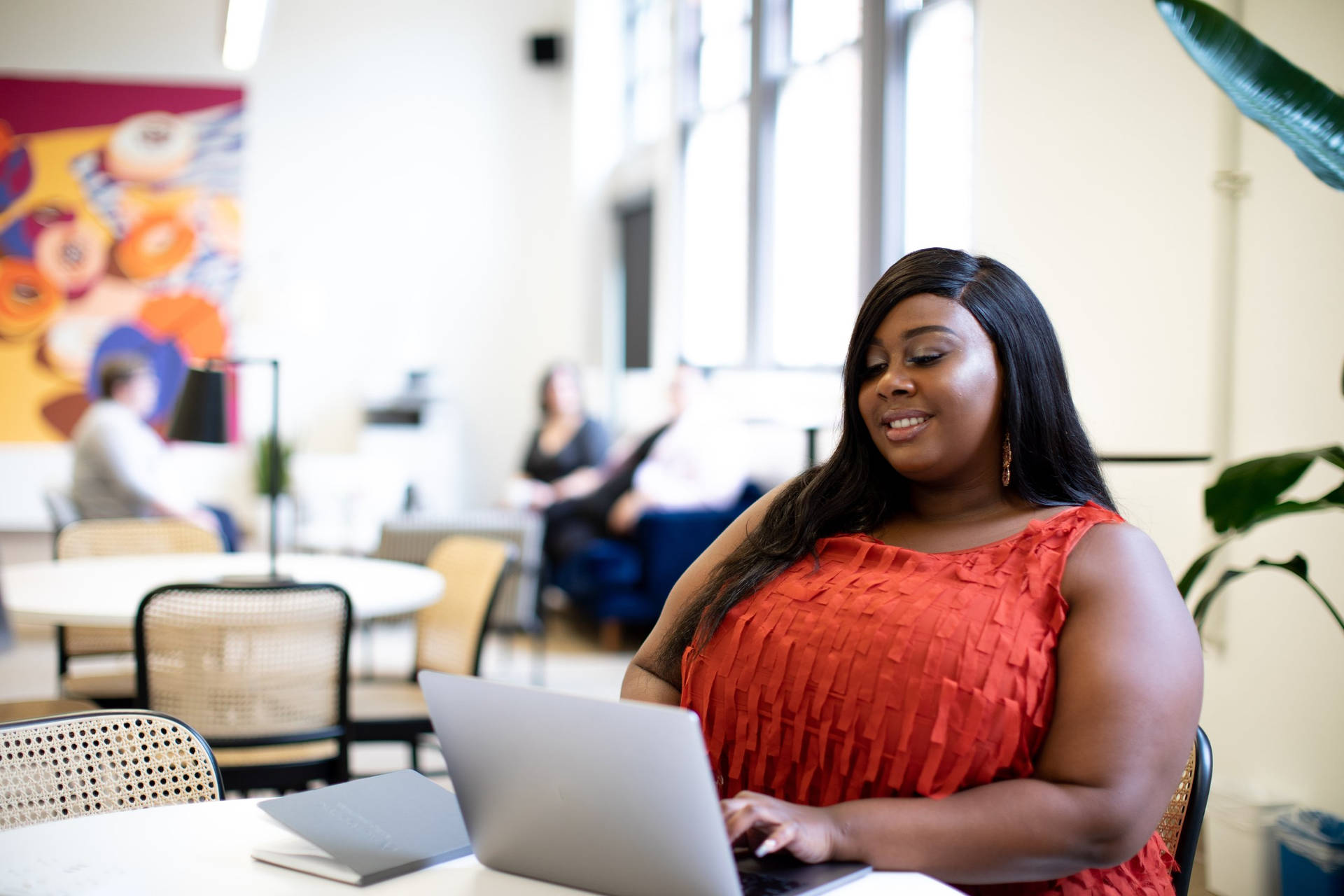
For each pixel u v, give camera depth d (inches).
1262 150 105.0
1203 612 79.9
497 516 193.2
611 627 231.3
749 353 237.5
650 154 301.4
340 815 43.9
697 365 273.9
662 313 287.6
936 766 44.0
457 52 339.9
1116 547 46.4
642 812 35.3
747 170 245.8
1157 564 46.7
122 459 220.2
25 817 53.6
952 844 40.5
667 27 291.3
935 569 48.3
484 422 342.6
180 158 323.0
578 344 331.6
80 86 318.3
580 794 36.5
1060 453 50.9
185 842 43.6
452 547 134.0
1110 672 43.0
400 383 332.8
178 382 321.7
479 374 342.3
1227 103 108.1
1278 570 102.8
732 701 50.3
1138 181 119.9
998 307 50.1
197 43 324.2
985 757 43.6
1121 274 122.2
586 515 245.0
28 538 314.0
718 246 263.4
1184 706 43.3
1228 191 107.7
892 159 181.5
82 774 55.3
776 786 48.6
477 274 341.7
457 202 340.8
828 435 180.9
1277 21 102.7
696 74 277.1
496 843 39.8
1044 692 44.2
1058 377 51.3
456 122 340.2
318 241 332.5
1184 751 43.1
